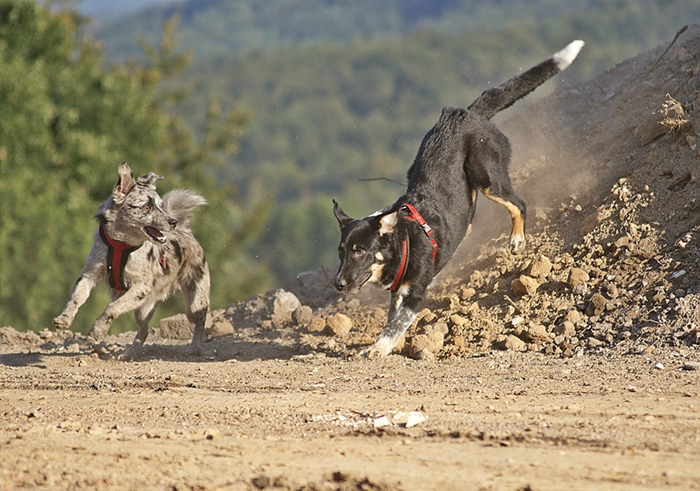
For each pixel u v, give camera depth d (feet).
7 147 103.86
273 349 43.47
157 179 39.22
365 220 38.65
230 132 164.96
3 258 94.53
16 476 19.33
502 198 42.86
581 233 43.73
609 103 54.60
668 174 43.29
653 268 39.40
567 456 20.36
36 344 50.47
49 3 131.85
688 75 49.90
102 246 39.04
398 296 39.60
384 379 33.50
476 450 21.21
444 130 43.09
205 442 22.85
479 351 38.11
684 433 22.49
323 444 22.38
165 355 43.78
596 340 36.70
